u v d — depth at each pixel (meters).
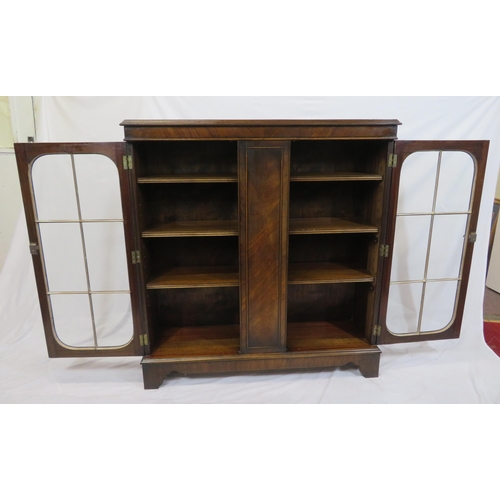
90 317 1.83
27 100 1.86
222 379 1.78
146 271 1.66
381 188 1.60
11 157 2.06
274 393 1.67
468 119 1.93
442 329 1.81
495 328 2.35
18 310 2.11
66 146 1.48
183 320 1.98
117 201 1.78
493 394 1.65
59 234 1.74
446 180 1.85
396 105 1.92
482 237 2.04
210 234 1.59
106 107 1.86
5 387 1.69
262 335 1.69
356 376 1.80
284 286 1.64
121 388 1.70
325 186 1.87
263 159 1.49
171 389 1.70
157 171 1.77
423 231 1.91
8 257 2.07
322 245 1.95
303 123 1.47
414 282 1.79
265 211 1.54
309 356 1.71
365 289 1.83
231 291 1.97
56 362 1.90
